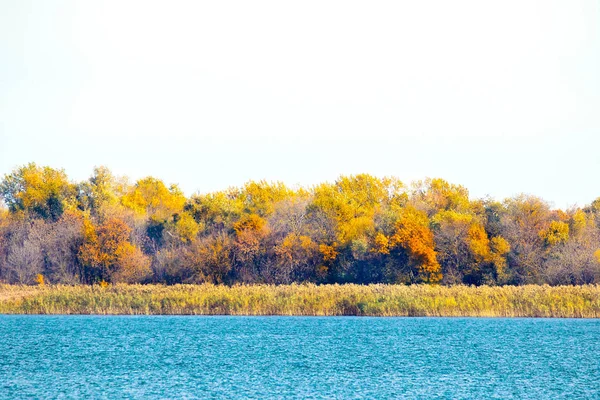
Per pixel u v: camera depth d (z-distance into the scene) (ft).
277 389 552.41
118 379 590.55
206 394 535.19
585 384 577.43
